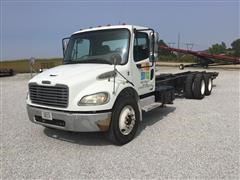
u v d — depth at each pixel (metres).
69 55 6.77
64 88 5.13
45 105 5.48
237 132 6.31
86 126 5.12
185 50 25.78
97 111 5.12
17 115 8.64
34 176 4.33
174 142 5.70
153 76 7.12
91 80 5.34
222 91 13.14
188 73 11.87
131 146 5.54
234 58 26.97
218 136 6.04
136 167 4.54
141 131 6.55
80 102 5.10
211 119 7.57
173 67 32.12
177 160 4.77
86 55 6.47
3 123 7.63
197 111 8.65
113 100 5.35
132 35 6.12
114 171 4.42
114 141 5.55
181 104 9.91
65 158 5.02
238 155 4.94
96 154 5.18
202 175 4.19
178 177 4.15
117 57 5.80
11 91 14.88
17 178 4.27
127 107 5.71
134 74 6.25
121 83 5.71
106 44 6.27
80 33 6.75
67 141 5.96
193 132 6.37
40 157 5.09
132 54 6.16
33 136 6.37
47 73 5.86
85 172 4.43
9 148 5.59
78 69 5.74
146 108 6.67
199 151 5.16
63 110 5.18
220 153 5.04
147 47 6.74
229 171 4.31
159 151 5.21
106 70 5.64
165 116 8.04
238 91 13.02
